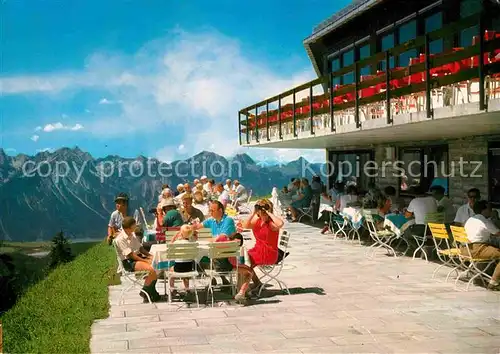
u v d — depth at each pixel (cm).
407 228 1138
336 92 1322
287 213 2117
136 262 791
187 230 794
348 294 826
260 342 595
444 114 866
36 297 930
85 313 730
